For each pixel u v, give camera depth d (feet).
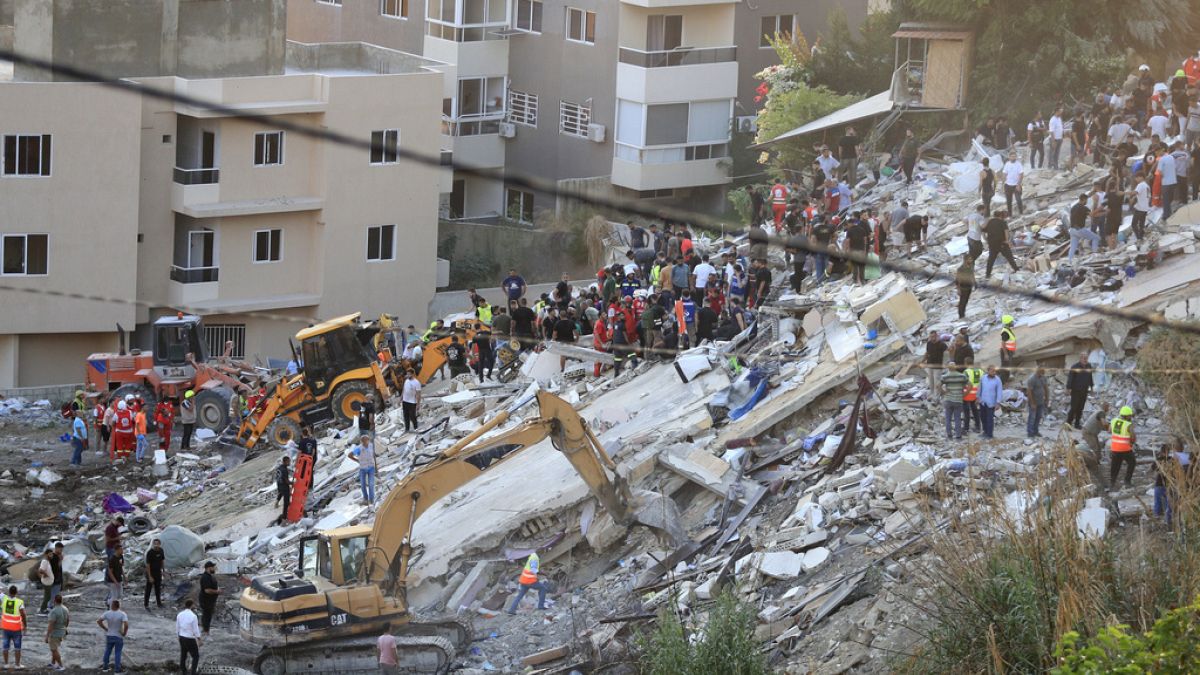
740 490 157.38
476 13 327.06
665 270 211.00
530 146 334.03
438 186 282.97
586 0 318.65
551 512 156.87
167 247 266.36
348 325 221.05
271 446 220.02
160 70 260.42
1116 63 238.48
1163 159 187.83
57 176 251.80
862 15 330.54
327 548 140.97
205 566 149.59
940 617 113.19
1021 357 164.25
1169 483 117.08
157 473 214.48
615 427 183.21
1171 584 106.93
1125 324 161.38
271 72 272.10
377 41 341.41
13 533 188.85
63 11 250.98
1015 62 243.81
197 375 235.20
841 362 173.37
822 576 137.08
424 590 151.23
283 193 269.85
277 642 133.49
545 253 305.73
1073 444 129.80
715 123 319.47
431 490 141.69
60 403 255.09
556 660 136.05
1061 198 211.00
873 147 250.57
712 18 315.58
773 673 122.72
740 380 177.78
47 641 142.10
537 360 221.05
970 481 120.37
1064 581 106.22
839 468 154.40
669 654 121.08
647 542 155.63
